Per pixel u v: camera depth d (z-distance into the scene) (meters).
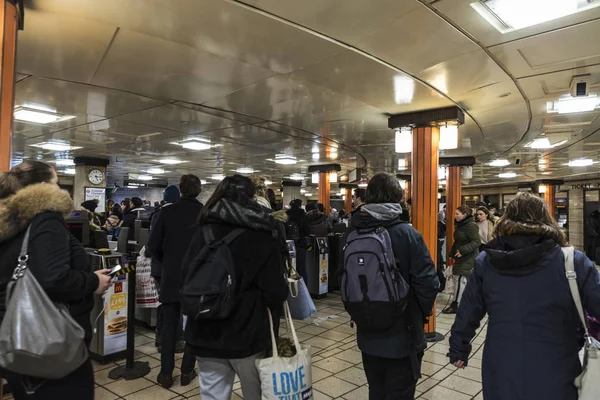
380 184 2.29
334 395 3.30
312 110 5.64
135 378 3.50
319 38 3.28
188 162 12.38
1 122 2.25
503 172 15.12
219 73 4.16
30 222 1.63
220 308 1.74
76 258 1.79
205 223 1.98
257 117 6.15
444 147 5.53
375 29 3.11
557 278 1.72
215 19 2.96
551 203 18.30
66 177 18.86
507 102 5.09
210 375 1.95
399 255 2.18
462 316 1.99
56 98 5.17
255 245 1.88
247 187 2.06
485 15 2.89
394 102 5.09
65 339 1.53
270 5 2.76
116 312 3.92
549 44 3.38
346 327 5.30
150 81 4.46
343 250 2.28
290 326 2.05
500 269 1.83
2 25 2.26
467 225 6.02
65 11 2.86
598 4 2.74
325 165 13.03
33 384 1.60
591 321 1.75
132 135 7.81
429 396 3.33
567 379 1.67
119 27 3.11
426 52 3.54
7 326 1.48
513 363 1.72
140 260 4.26
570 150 9.41
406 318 2.19
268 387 1.87
